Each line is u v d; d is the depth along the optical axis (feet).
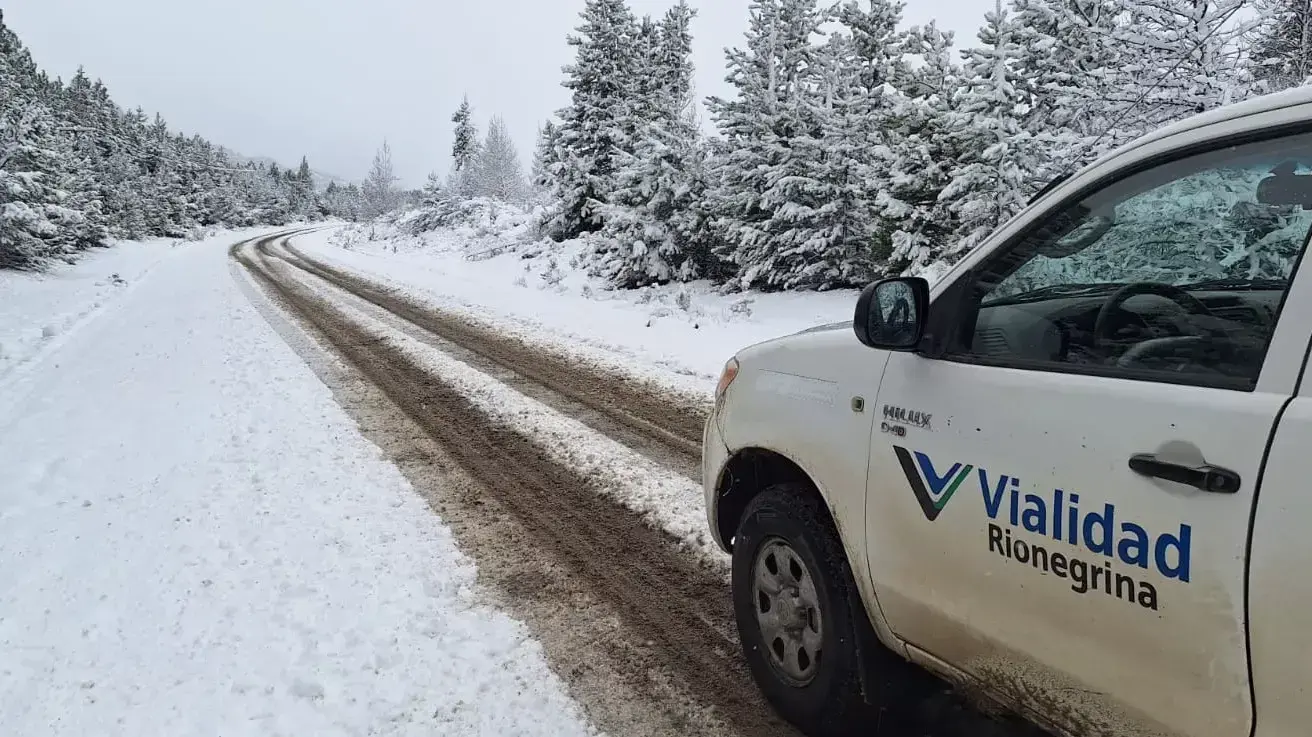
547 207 109.70
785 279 51.55
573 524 15.79
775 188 48.16
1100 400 5.55
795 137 48.16
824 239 47.24
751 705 9.80
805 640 8.87
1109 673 5.40
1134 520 5.09
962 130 36.78
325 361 32.89
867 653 8.11
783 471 9.70
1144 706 5.20
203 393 27.45
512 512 16.42
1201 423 4.86
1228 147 5.41
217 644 11.57
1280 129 5.08
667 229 60.54
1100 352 6.14
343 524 15.78
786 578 9.16
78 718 9.95
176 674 10.85
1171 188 6.28
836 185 47.42
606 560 14.14
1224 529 4.60
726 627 11.79
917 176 40.14
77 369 33.27
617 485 17.95
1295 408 4.47
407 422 23.40
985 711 7.16
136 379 30.35
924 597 7.00
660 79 107.96
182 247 144.56
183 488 18.10
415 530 15.49
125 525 16.10
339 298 57.41
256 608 12.57
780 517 9.03
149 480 18.78
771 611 9.39
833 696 8.38
